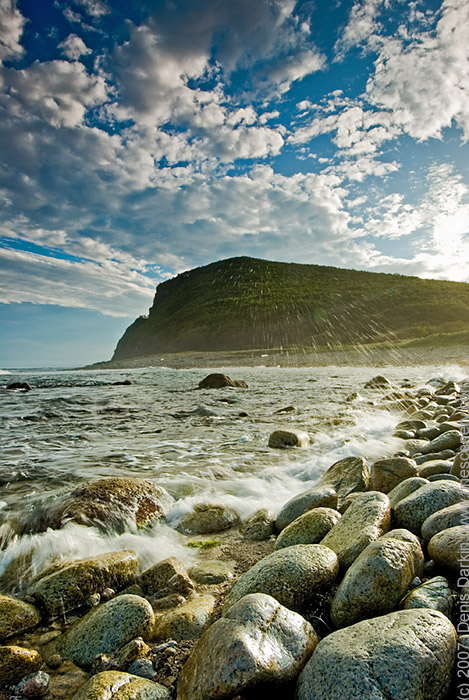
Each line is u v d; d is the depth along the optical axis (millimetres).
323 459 5824
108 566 2979
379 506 3186
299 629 2006
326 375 20938
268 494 4746
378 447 6211
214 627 2014
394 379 17125
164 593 2859
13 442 7539
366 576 2260
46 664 2258
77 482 5164
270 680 1748
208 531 3926
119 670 2133
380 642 1761
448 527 2865
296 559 2574
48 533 3646
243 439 7512
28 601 2781
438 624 1862
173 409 11555
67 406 12398
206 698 1723
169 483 5035
